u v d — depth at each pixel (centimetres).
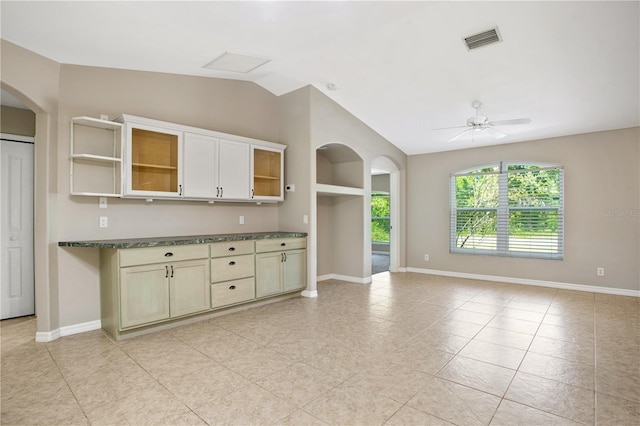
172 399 218
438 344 311
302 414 202
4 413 203
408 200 695
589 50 337
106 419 197
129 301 314
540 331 345
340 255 612
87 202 341
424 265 678
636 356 284
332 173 618
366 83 451
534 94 424
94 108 346
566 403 214
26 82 297
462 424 193
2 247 380
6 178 383
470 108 480
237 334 335
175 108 403
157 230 388
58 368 261
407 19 313
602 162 506
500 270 593
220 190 411
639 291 482
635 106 433
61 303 328
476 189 621
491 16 308
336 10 281
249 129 478
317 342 315
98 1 233
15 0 226
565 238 534
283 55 373
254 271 417
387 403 214
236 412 204
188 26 282
